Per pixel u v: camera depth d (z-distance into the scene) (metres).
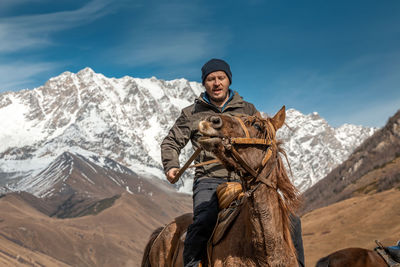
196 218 4.41
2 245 163.25
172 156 4.95
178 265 4.89
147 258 5.86
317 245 41.16
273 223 3.66
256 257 3.70
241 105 4.98
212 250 4.20
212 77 4.98
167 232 5.44
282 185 3.77
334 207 56.94
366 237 38.06
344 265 6.52
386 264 6.46
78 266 199.50
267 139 3.74
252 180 3.73
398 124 88.38
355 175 83.75
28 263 151.62
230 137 3.63
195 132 5.00
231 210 4.21
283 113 3.97
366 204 50.25
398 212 42.81
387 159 77.38
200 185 4.61
